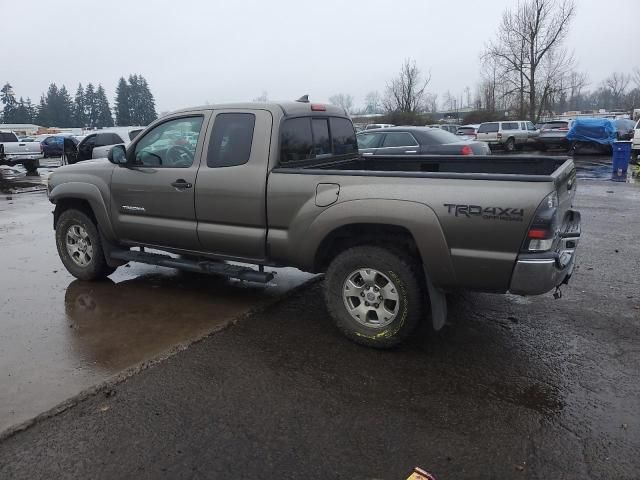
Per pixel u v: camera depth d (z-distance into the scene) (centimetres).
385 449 285
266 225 438
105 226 536
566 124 2716
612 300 508
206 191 459
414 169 554
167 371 371
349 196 389
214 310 488
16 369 374
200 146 466
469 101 7988
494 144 2755
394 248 390
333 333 437
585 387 348
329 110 526
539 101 4138
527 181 339
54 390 345
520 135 2708
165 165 494
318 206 404
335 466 271
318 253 420
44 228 910
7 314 484
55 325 456
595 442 289
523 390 345
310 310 489
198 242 480
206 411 321
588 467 269
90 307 500
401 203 371
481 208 348
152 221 502
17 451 284
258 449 285
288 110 453
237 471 268
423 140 1077
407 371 371
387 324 396
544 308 490
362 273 400
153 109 10994
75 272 579
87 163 564
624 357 390
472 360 388
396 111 4406
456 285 370
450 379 360
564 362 384
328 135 522
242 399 335
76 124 10831
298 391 344
